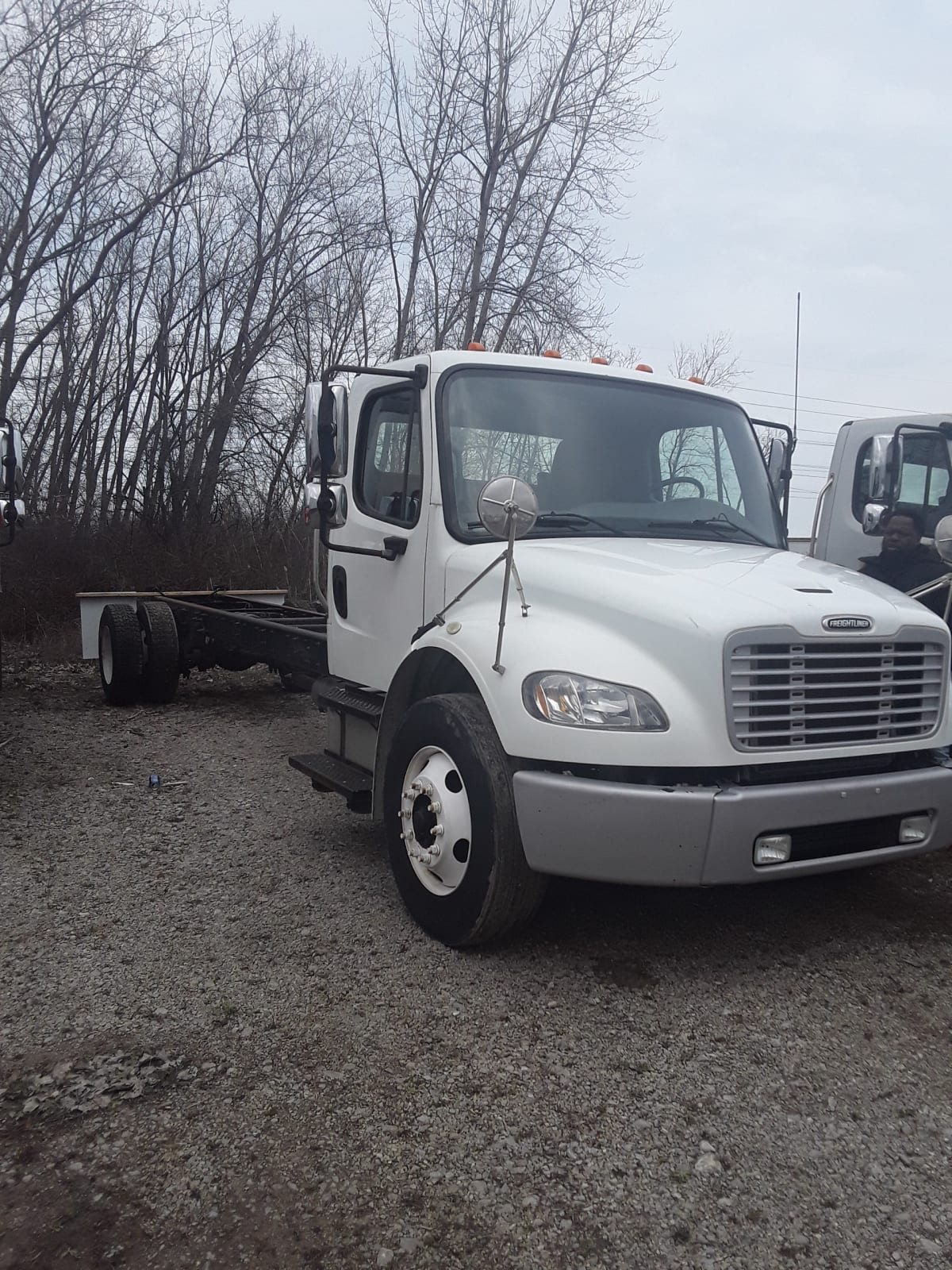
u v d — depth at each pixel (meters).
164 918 4.44
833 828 3.75
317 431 4.68
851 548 7.61
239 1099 3.06
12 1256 2.43
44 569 14.84
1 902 4.63
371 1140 2.87
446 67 19.69
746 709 3.61
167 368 21.19
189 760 7.50
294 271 21.03
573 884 4.82
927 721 4.03
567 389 5.00
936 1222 2.56
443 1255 2.45
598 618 3.80
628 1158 2.80
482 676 3.90
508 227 19.67
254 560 17.17
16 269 17.47
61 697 10.23
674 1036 3.46
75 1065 3.24
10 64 16.86
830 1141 2.89
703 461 5.16
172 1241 2.48
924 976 3.94
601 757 3.53
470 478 4.66
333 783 4.95
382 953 4.08
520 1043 3.40
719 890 4.81
